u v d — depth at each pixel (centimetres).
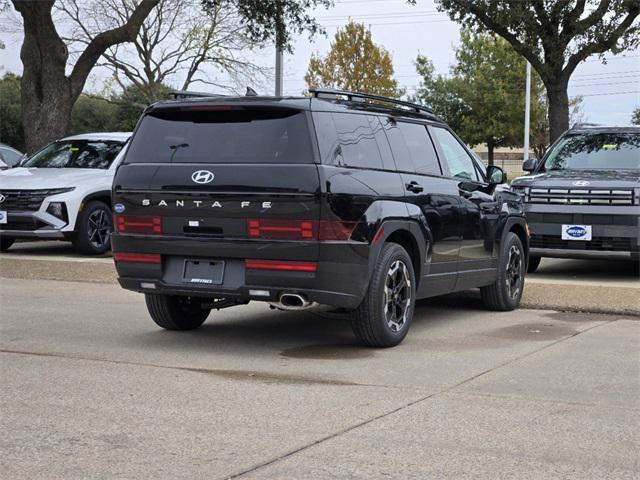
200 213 675
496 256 898
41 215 1376
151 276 703
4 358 671
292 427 491
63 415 513
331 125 677
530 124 4719
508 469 424
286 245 648
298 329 812
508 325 839
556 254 1125
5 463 429
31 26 1811
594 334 787
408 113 805
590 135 1273
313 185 641
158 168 697
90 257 1425
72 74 1891
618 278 1190
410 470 421
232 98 688
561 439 472
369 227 674
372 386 587
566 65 2083
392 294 714
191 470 420
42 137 1848
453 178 834
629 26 2038
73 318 859
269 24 2225
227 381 600
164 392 568
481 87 4756
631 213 1086
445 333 793
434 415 516
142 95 4241
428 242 762
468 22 2136
